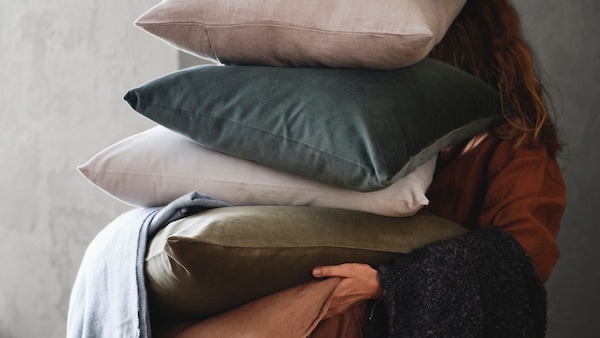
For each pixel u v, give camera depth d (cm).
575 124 262
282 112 133
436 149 142
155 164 149
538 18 262
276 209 135
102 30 297
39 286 327
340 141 128
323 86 133
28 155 324
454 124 143
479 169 165
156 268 126
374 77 136
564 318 267
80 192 311
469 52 171
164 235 129
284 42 140
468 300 137
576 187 263
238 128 137
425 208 169
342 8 135
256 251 124
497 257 144
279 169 141
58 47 310
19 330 335
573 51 261
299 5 137
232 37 142
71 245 316
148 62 286
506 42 171
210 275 121
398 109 131
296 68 140
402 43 131
